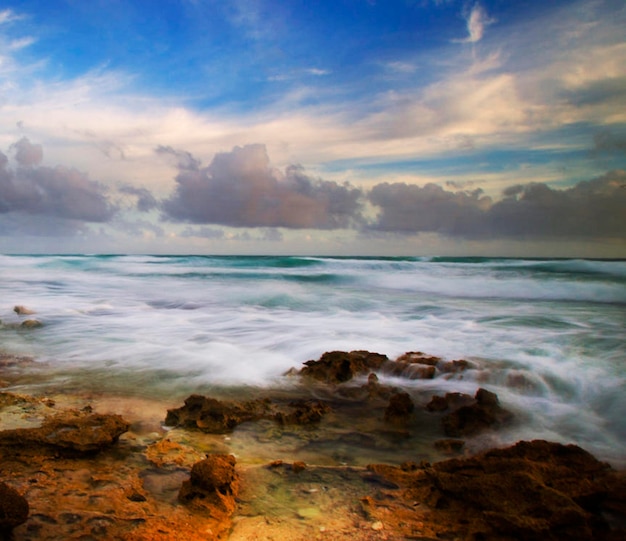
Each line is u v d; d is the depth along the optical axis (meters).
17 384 7.46
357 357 8.58
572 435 5.69
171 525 3.41
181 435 5.49
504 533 3.43
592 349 9.50
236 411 6.17
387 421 6.21
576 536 3.35
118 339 11.01
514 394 7.16
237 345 10.39
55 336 11.33
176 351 9.78
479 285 23.77
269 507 3.84
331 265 42.69
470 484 3.91
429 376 8.00
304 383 7.85
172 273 33.59
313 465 4.75
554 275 27.39
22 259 50.22
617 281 23.97
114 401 6.68
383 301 18.59
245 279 29.25
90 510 3.54
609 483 4.22
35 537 3.14
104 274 32.78
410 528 3.55
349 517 3.70
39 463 4.31
